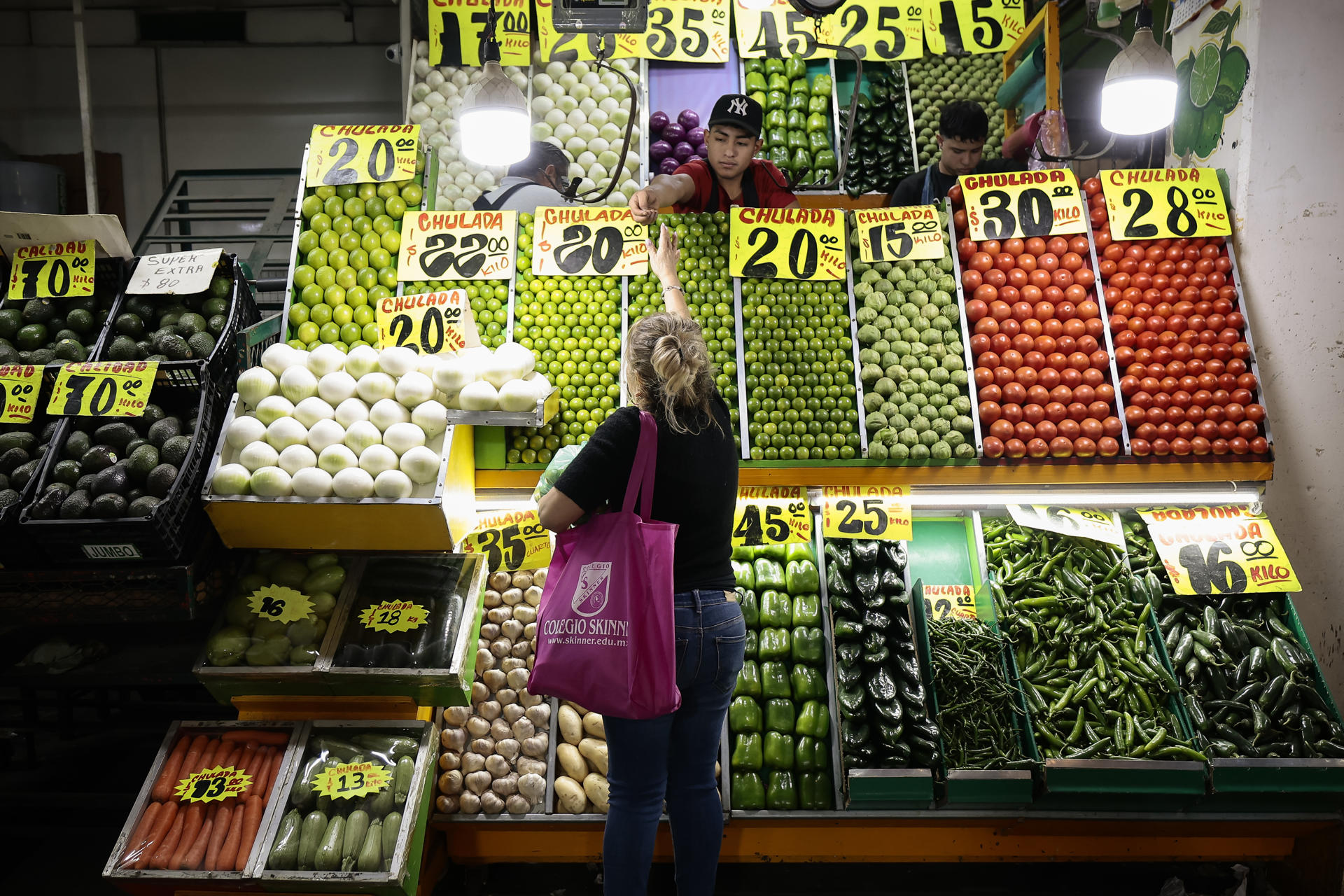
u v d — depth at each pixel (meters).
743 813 2.95
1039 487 3.34
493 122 3.27
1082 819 2.93
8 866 3.22
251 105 7.42
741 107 3.72
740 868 3.22
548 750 3.09
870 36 5.62
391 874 2.49
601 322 3.40
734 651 2.35
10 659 3.22
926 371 3.41
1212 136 3.84
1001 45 5.72
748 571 3.28
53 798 3.22
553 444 3.27
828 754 3.04
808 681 3.09
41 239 3.30
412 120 5.28
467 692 2.82
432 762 2.81
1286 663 3.10
